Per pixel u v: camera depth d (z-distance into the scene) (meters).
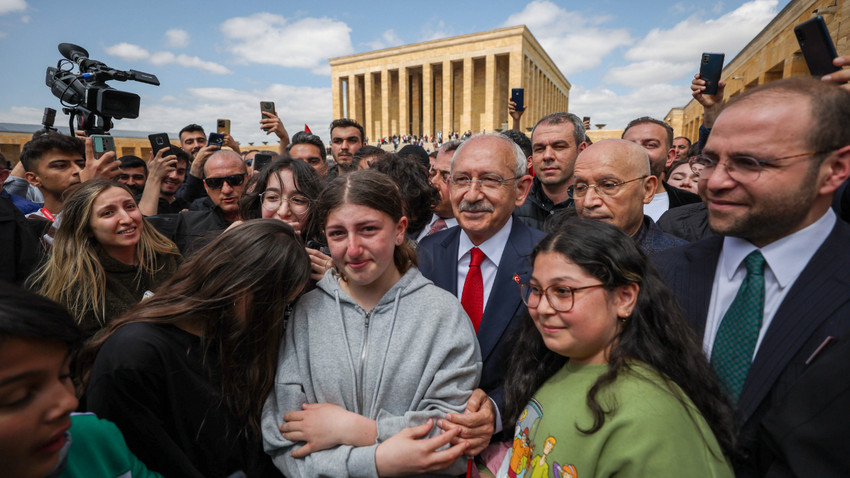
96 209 2.17
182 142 6.59
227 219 3.48
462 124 37.31
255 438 1.53
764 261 1.22
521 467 1.27
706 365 1.17
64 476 0.97
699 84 3.15
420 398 1.41
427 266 2.24
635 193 2.02
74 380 1.43
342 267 1.50
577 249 1.17
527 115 36.28
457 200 2.01
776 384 1.10
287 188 2.34
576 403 1.15
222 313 1.41
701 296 1.40
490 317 1.93
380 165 2.86
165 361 1.34
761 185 1.08
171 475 1.36
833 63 1.58
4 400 0.70
